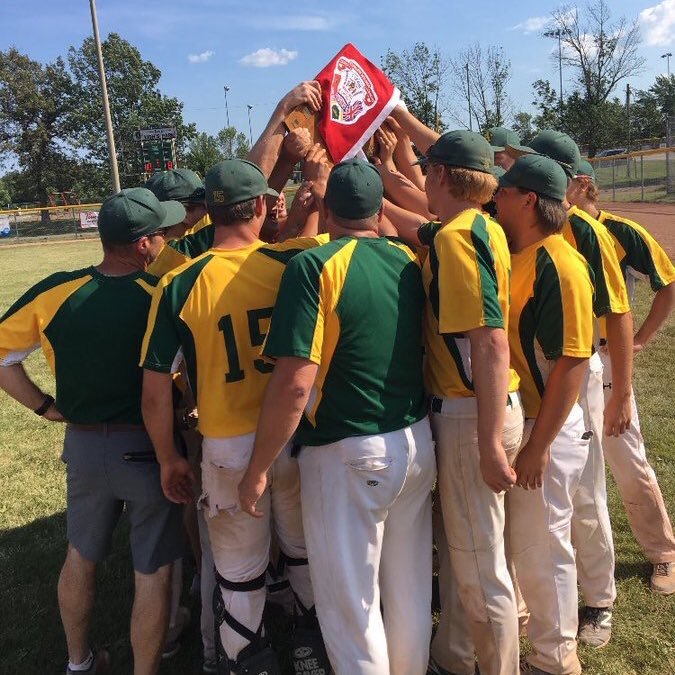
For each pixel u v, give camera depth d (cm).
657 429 509
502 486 213
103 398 251
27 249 2873
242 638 241
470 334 209
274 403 207
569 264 231
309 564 231
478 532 232
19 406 672
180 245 295
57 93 5894
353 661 220
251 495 216
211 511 237
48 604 347
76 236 3559
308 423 222
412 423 223
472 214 222
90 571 266
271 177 317
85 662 276
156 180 336
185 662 304
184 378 282
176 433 271
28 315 254
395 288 219
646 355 693
